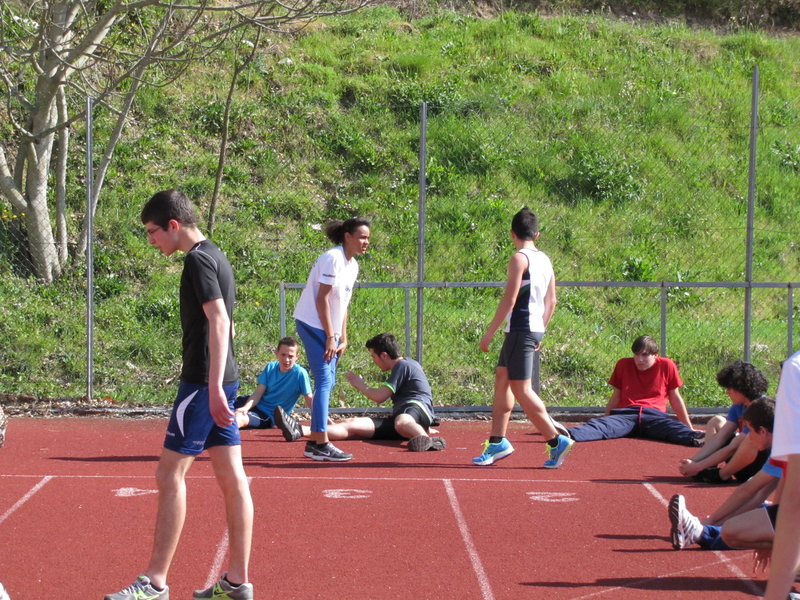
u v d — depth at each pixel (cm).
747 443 1176
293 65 3134
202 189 2553
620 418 1633
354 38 3456
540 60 3372
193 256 723
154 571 715
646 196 2620
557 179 2634
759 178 2739
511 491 1205
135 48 2783
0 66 2083
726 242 2509
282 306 1778
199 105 2848
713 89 3209
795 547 544
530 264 1287
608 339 2120
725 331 2191
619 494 1197
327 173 2703
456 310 2167
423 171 1764
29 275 2220
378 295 2184
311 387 1731
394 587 820
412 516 1069
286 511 1081
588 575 862
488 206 2530
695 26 4175
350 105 2995
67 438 1576
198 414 726
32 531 985
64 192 2248
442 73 3222
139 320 2147
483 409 1830
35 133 2142
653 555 927
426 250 2394
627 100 3006
